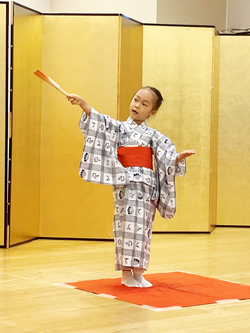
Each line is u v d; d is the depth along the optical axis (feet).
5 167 15.38
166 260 13.83
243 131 20.59
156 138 11.07
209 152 18.70
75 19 16.61
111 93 16.58
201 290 10.32
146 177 10.78
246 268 12.94
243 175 20.67
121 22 16.61
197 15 23.45
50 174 16.87
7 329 7.79
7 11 15.29
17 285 10.69
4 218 15.37
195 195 18.71
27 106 16.12
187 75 18.61
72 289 10.35
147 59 18.51
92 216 16.81
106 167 10.68
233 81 20.48
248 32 22.62
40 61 16.71
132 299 9.53
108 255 14.38
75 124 16.71
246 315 8.68
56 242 16.46
